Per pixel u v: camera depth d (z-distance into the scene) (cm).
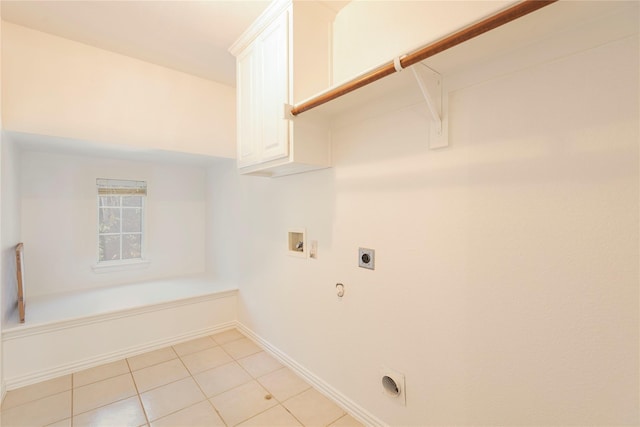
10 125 197
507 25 94
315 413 177
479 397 122
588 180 95
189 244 371
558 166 101
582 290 97
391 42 154
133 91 244
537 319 106
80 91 222
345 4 175
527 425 109
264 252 255
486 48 108
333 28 183
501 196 114
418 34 142
